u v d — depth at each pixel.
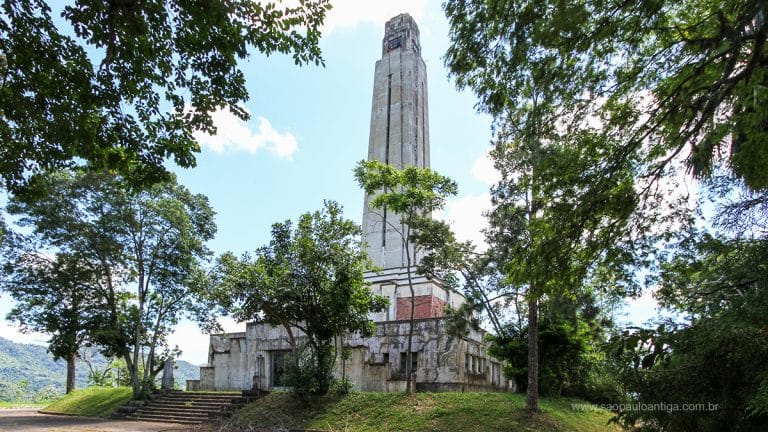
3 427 20.06
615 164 8.45
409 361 18.02
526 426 14.22
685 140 7.43
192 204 27.52
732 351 6.46
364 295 19.53
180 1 7.97
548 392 19.52
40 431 18.69
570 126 9.09
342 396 18.44
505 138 15.32
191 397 23.39
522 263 9.33
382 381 19.89
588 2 7.38
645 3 7.07
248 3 8.28
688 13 7.81
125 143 9.57
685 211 8.52
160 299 27.16
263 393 20.92
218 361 25.81
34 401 42.09
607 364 7.84
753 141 6.40
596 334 18.88
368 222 28.41
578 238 8.65
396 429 15.03
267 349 24.36
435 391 19.78
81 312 25.80
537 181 9.22
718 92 6.61
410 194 18.75
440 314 25.28
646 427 7.35
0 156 9.05
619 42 7.98
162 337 27.25
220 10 8.02
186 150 9.97
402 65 30.92
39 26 7.97
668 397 6.86
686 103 7.26
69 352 25.73
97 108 9.19
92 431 18.52
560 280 8.99
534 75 8.64
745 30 6.62
